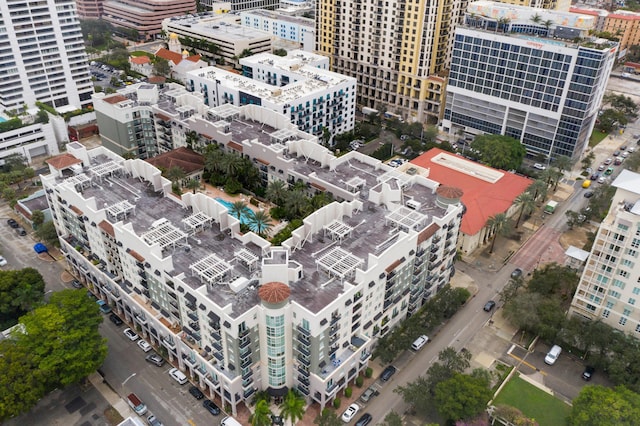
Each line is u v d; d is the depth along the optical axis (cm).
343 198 14325
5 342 10919
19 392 9844
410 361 12106
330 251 11131
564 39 19462
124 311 12781
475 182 17875
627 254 11419
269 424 9769
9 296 12481
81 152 14400
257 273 10831
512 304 12812
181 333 11188
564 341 12200
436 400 10338
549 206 17875
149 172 13562
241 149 17638
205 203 12300
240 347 9719
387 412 10819
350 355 10819
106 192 13388
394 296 11894
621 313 12062
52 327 10725
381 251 11450
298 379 10638
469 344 12631
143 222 12262
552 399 11194
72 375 10569
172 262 10994
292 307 9762
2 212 17150
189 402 10981
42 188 18400
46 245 15625
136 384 11375
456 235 13638
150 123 19875
